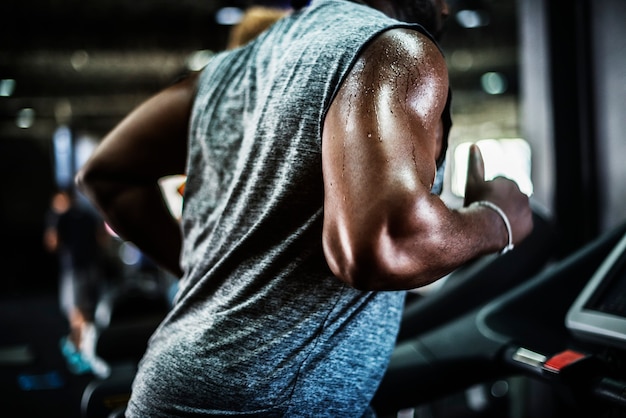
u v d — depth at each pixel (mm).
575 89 2525
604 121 2342
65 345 6707
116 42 11438
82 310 7277
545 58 2551
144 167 1109
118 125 1133
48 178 15555
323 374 831
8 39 11086
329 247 710
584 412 1088
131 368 1829
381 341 881
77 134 16219
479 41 12000
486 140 18984
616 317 1102
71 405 4500
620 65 2230
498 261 2096
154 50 11797
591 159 2412
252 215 834
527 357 1291
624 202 2223
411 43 770
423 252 698
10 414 4309
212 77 988
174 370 843
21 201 15258
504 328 1483
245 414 822
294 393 821
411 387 1426
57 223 7594
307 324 812
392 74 739
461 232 741
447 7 1035
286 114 809
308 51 820
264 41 933
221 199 901
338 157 713
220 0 7875
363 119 713
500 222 846
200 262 898
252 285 824
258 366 811
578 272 1562
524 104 2902
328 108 760
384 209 675
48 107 15734
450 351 1459
